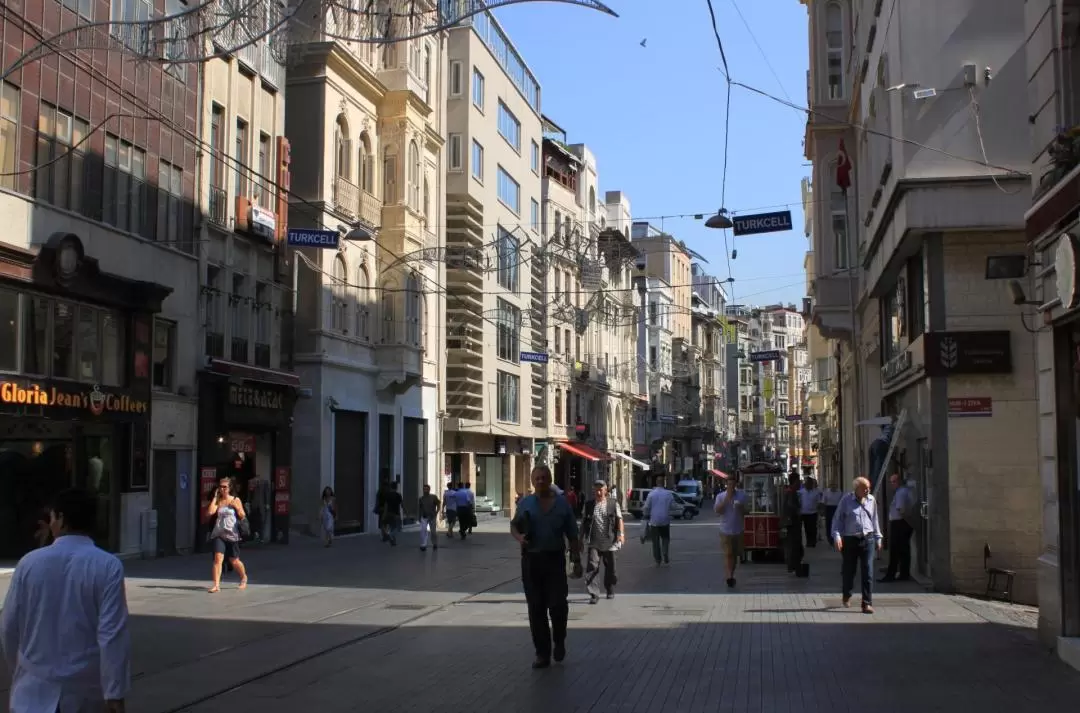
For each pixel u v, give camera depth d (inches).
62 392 826.8
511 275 2134.6
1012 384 647.8
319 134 1323.8
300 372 1318.9
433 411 1700.3
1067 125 438.9
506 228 2114.9
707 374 4313.5
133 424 930.1
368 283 1464.1
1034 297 521.3
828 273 1158.3
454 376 1849.2
